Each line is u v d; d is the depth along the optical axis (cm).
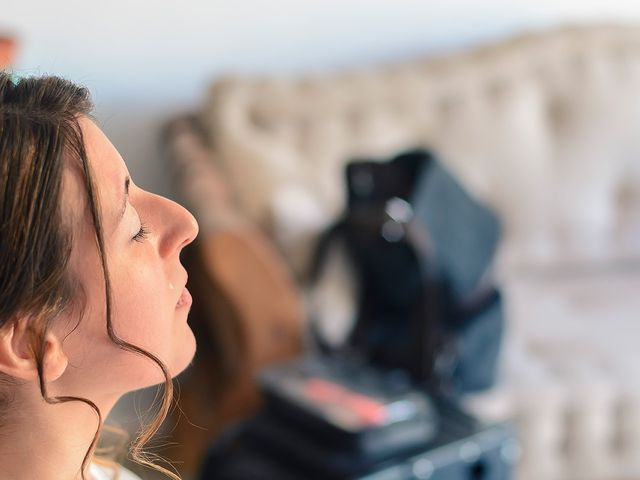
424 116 210
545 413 166
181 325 69
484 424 145
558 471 170
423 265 157
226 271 158
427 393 153
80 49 207
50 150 55
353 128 206
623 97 217
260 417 144
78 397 61
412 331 160
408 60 234
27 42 201
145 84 216
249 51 223
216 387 183
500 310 169
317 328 166
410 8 232
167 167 208
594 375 170
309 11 225
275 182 188
